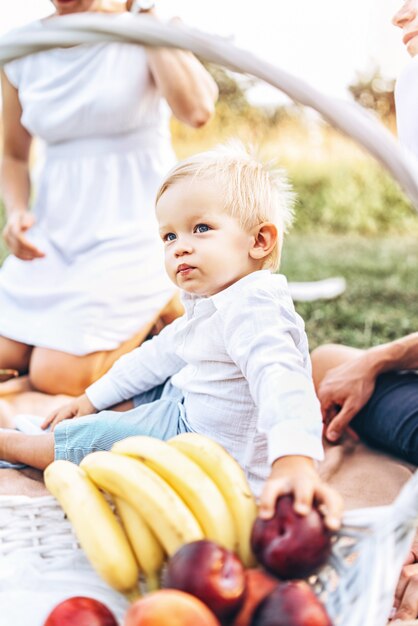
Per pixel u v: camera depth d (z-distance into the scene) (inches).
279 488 43.0
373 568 39.4
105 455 48.9
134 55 89.0
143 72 89.7
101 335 86.8
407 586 54.8
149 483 45.5
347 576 41.5
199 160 62.0
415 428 71.5
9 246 92.7
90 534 45.8
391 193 223.1
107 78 89.2
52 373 86.4
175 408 64.7
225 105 240.8
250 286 58.0
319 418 48.3
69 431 65.3
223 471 47.3
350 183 225.8
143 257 90.7
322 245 195.6
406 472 71.8
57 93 90.7
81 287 87.8
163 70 88.0
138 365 70.2
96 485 49.3
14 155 100.7
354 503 66.9
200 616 37.8
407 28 72.6
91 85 89.6
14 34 50.2
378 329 127.0
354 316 132.6
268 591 41.3
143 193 93.3
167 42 47.5
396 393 74.4
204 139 241.3
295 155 237.0
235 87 239.9
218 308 58.8
